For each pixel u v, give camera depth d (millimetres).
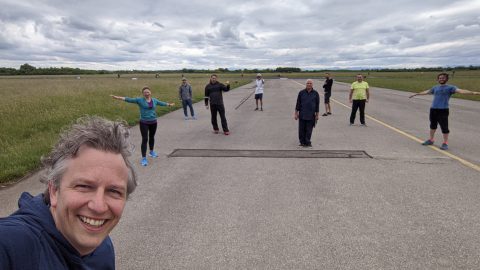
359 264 3547
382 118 14828
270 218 4680
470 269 3453
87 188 1164
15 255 951
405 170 6988
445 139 8938
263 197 5480
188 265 3537
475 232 4254
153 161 7840
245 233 4242
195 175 6715
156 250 3836
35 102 17766
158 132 11711
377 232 4258
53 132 10773
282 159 7957
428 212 4867
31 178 6531
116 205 1215
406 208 5012
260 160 7875
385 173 6797
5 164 7164
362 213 4840
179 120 14734
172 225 4473
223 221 4586
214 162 7719
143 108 7695
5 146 8898
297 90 36844
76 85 36312
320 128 12320
